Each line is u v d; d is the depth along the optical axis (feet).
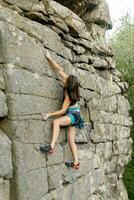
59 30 26.13
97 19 37.29
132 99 60.18
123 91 39.78
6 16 19.84
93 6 36.09
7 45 19.08
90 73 31.32
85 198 27.22
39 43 22.21
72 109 23.72
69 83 23.35
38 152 20.67
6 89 18.90
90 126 30.76
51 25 25.17
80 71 29.22
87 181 27.96
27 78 20.34
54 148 22.43
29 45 20.97
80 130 28.19
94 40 34.78
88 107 30.58
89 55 31.83
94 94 31.89
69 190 24.50
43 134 21.43
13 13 20.63
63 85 24.45
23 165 19.04
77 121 23.81
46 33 23.50
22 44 20.26
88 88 30.53
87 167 28.37
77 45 29.17
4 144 18.08
